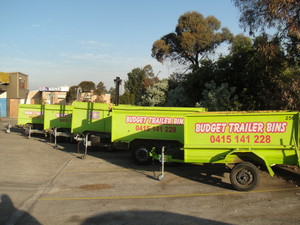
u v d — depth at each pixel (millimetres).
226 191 8078
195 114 8508
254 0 12109
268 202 7078
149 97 30688
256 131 8109
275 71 11859
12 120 39938
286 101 10648
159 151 11477
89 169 11102
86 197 7699
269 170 7832
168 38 35719
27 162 12250
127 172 10555
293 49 11344
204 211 6570
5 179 9453
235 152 8102
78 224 5926
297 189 8086
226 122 8328
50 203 7211
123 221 6062
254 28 12297
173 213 6477
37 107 21750
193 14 32750
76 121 15797
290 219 6031
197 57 34781
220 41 34219
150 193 8000
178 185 8766
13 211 6637
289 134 7855
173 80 31609
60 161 12672
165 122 11617
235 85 17984
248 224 5812
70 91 55312
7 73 47656
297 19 10281
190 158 8578
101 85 67938
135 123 11875
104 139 14047
